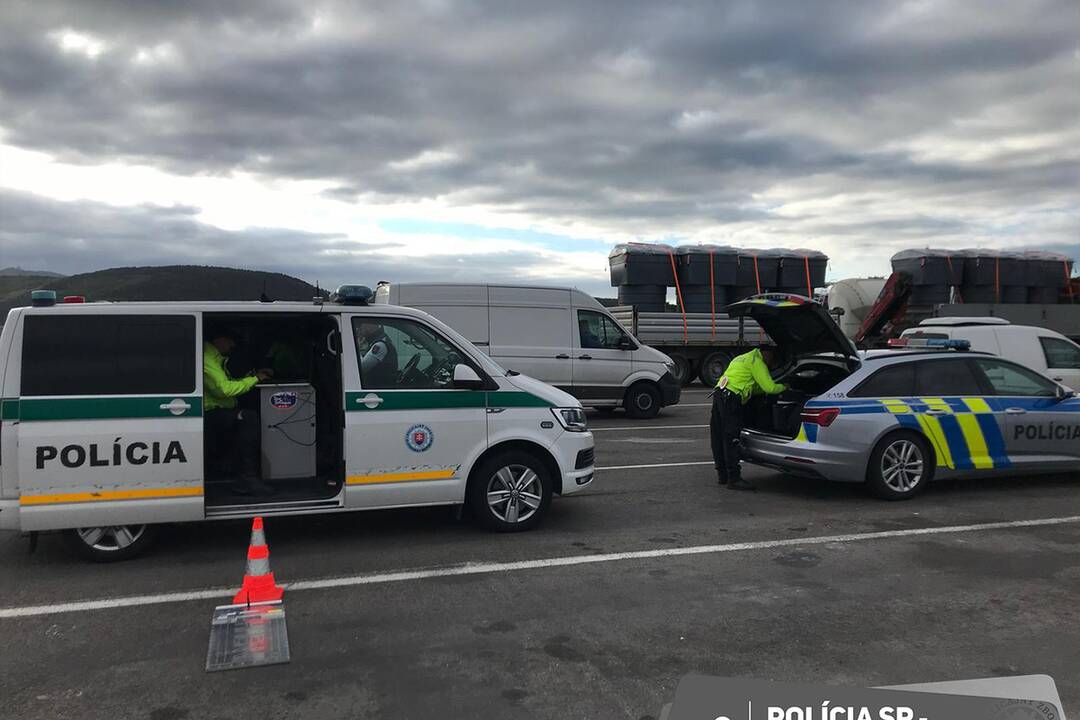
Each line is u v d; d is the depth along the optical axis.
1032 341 11.39
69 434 5.14
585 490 7.93
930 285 20.97
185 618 4.44
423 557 5.60
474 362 6.12
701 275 19.53
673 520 6.70
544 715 3.34
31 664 3.83
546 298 13.30
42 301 5.29
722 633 4.23
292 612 4.52
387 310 5.91
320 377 6.27
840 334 7.59
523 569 5.33
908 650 4.02
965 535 6.23
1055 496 7.66
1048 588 4.97
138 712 3.36
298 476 6.14
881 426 7.28
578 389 13.49
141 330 5.36
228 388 5.69
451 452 5.96
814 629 4.29
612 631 4.26
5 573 5.21
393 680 3.67
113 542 5.43
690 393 18.70
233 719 3.31
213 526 6.37
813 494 7.76
